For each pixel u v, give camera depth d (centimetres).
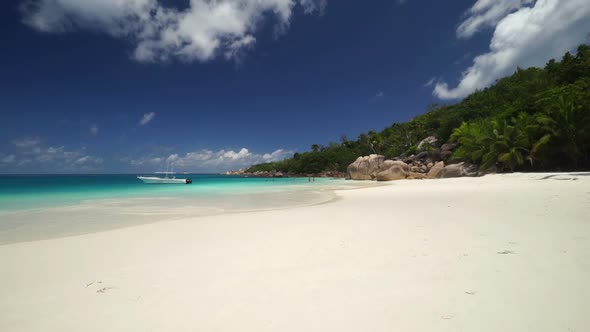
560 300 260
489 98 5578
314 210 1030
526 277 315
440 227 605
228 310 280
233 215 964
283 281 348
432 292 293
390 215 817
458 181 2431
